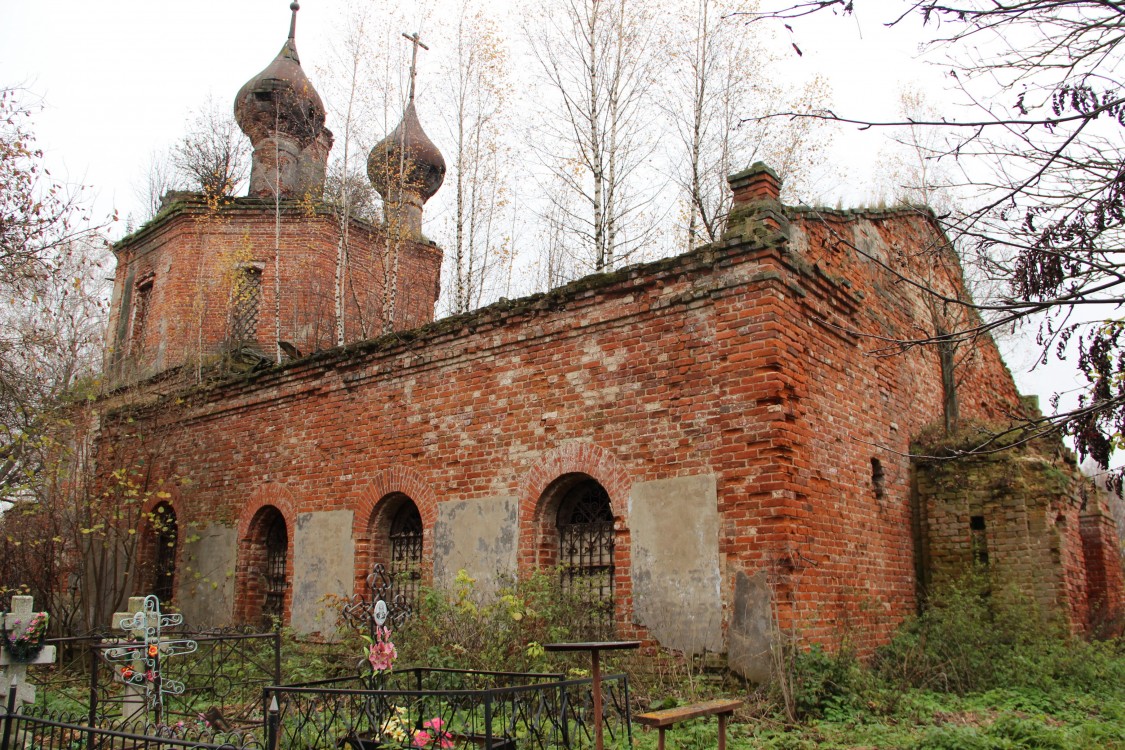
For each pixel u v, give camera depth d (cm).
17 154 1276
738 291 1007
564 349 1153
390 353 1366
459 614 1052
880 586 1142
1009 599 1213
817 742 763
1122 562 1606
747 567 936
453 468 1243
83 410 1645
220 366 1952
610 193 1889
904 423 1326
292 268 2203
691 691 871
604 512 1116
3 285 1387
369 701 783
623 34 1909
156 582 1750
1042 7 432
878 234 1349
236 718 962
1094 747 733
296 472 1478
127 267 2388
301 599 1403
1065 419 481
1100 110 438
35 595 1598
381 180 2247
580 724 780
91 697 880
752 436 962
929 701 917
